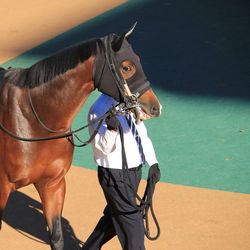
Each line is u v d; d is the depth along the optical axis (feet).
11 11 75.31
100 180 29.40
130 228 29.09
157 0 74.23
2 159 29.40
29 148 28.76
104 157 28.94
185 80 54.65
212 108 49.57
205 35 63.26
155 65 57.77
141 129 29.40
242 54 58.59
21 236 35.22
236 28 64.18
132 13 70.90
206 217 35.83
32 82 28.45
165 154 43.34
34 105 28.45
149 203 29.35
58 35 66.69
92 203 37.91
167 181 39.91
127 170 28.63
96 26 68.08
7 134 28.86
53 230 30.40
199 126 47.01
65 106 28.09
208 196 37.91
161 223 35.53
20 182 29.66
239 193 38.06
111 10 72.74
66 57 27.71
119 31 65.92
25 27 69.87
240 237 33.83
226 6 70.44
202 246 33.30
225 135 45.42
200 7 70.74
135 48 61.62
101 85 27.25
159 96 52.11
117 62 26.91
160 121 48.03
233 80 53.98
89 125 28.68
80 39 64.90
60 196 30.35
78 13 73.00
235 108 49.29
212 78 54.65
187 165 41.78
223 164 41.60
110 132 27.71
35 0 79.00
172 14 69.41
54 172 29.58
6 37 67.31
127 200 28.86
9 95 28.84
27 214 37.45
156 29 65.62
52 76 27.96
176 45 61.52
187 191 38.60
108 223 30.99
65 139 29.07
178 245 33.53
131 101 27.07
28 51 63.16
